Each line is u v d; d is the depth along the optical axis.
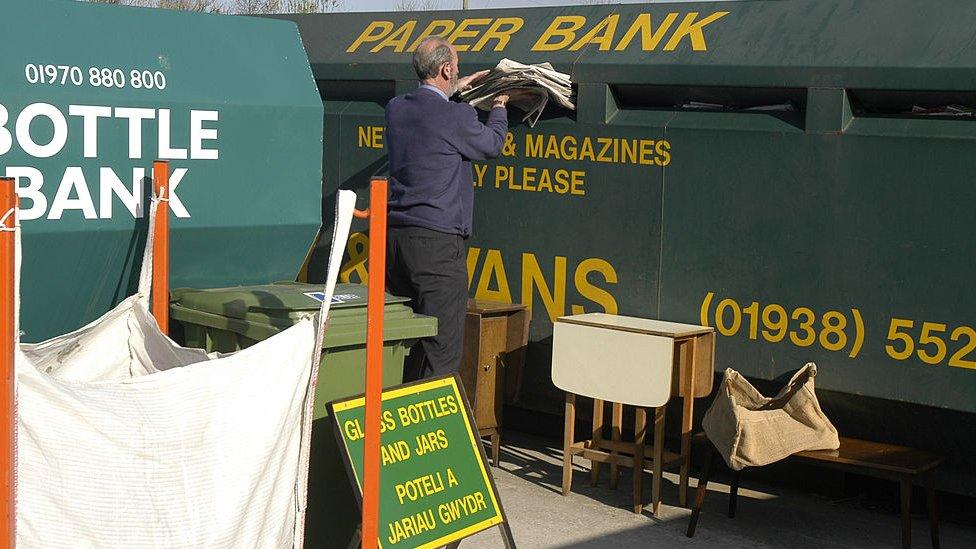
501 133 5.34
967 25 4.55
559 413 5.88
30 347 3.57
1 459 2.65
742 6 5.24
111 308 4.11
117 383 2.95
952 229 4.47
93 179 3.91
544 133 5.54
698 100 5.21
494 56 5.74
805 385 4.70
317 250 6.34
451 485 3.83
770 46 4.94
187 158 4.18
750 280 4.97
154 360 3.63
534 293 5.63
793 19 5.01
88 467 2.84
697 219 5.09
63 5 3.92
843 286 4.73
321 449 3.86
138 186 4.04
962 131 4.46
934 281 4.52
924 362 4.56
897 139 4.56
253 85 4.41
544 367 5.77
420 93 5.22
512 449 6.12
